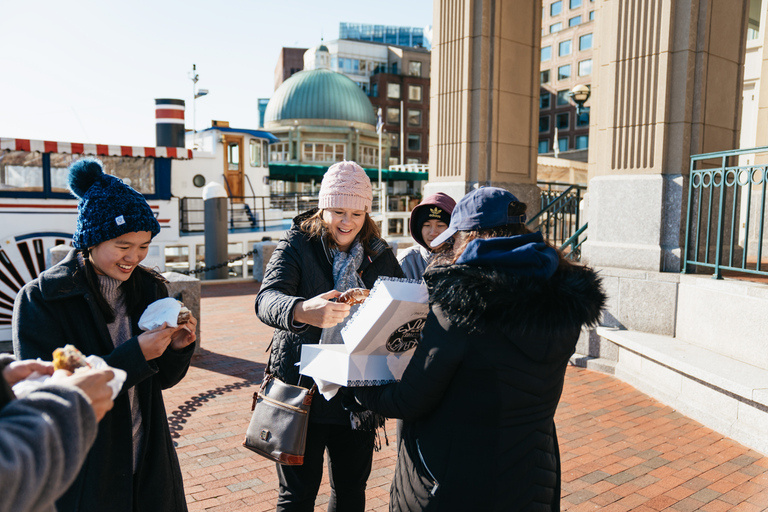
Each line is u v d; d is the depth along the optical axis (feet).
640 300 17.95
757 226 27.30
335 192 6.97
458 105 26.50
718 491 11.01
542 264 4.82
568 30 233.76
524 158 27.81
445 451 4.99
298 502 7.20
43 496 2.76
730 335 14.85
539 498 5.11
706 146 17.97
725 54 18.49
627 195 18.67
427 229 10.96
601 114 19.76
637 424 14.42
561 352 5.04
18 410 2.83
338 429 7.39
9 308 31.37
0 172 35.78
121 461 5.26
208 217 41.73
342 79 192.65
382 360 5.74
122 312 5.99
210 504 10.32
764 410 12.73
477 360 4.78
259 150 66.03
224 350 21.75
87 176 5.48
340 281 7.26
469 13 25.64
